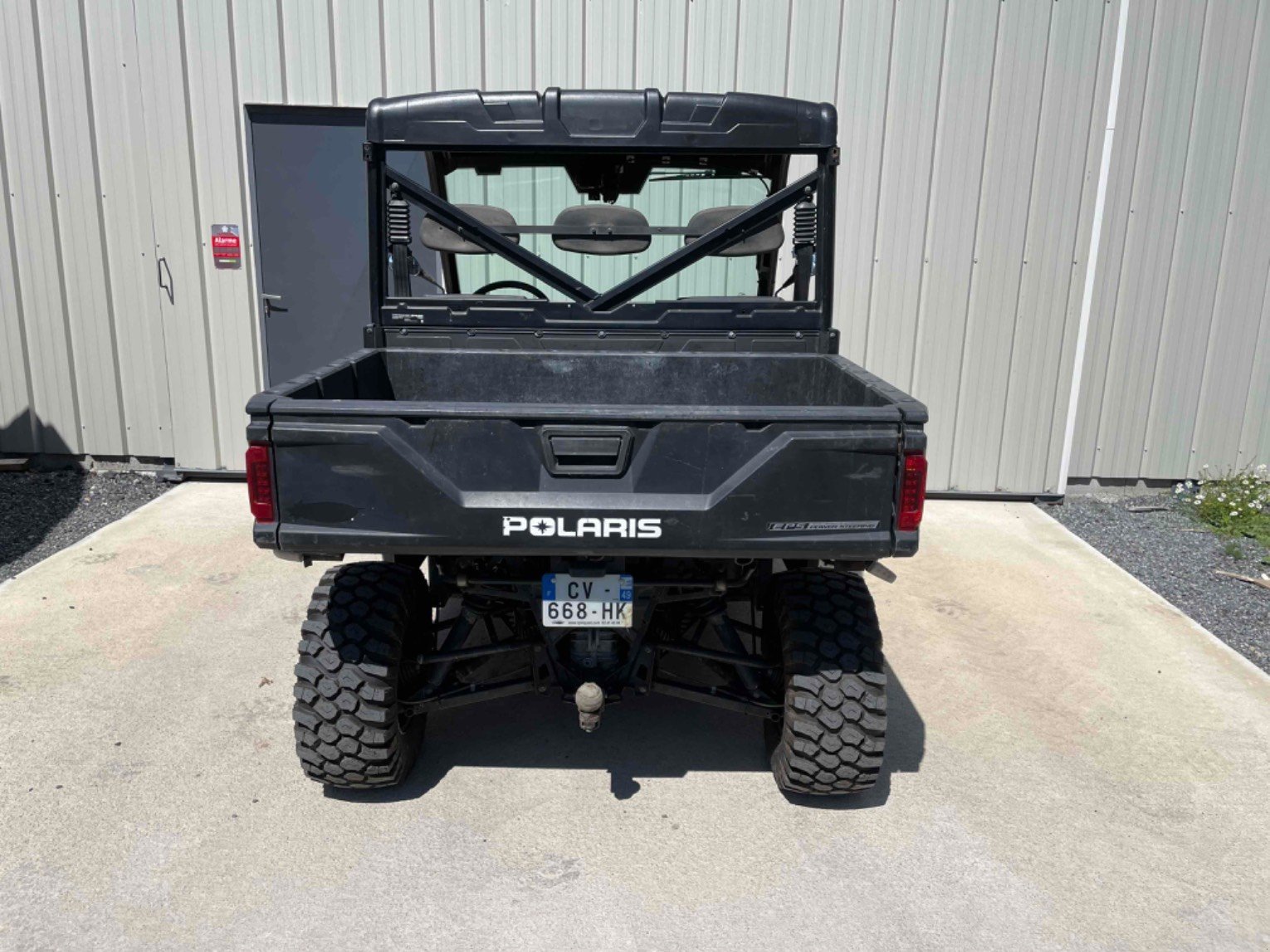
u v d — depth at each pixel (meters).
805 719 2.77
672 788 3.09
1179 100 5.93
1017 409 6.37
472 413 2.45
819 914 2.52
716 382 3.64
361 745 2.79
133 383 6.29
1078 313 6.23
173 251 6.05
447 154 3.46
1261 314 6.30
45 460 6.47
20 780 3.01
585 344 3.61
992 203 6.04
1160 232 6.13
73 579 4.67
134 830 2.79
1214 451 6.53
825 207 3.46
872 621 2.83
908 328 6.20
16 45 5.80
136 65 5.80
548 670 3.00
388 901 2.52
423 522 2.49
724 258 3.69
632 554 2.51
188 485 6.30
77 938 2.36
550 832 2.84
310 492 2.49
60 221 6.04
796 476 2.46
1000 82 5.87
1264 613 4.75
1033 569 5.25
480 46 5.78
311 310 6.19
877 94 5.87
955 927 2.48
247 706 3.52
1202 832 2.93
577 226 3.61
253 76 5.80
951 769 3.25
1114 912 2.55
